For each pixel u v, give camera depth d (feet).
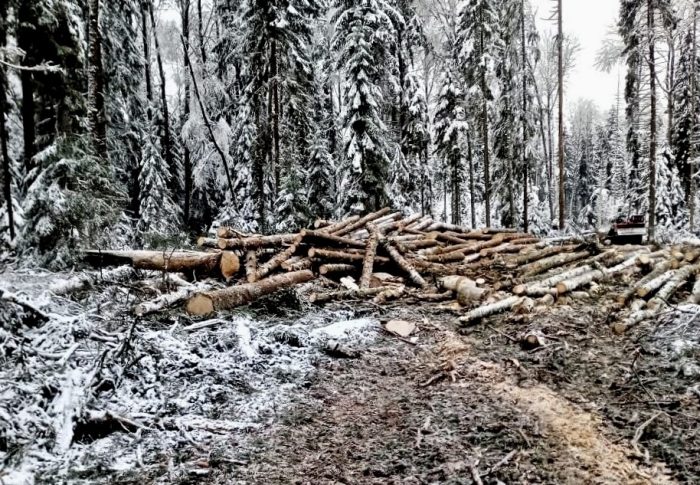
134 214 71.00
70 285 24.21
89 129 38.70
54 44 37.88
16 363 15.51
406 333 23.99
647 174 84.07
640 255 32.86
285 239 33.42
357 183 61.67
